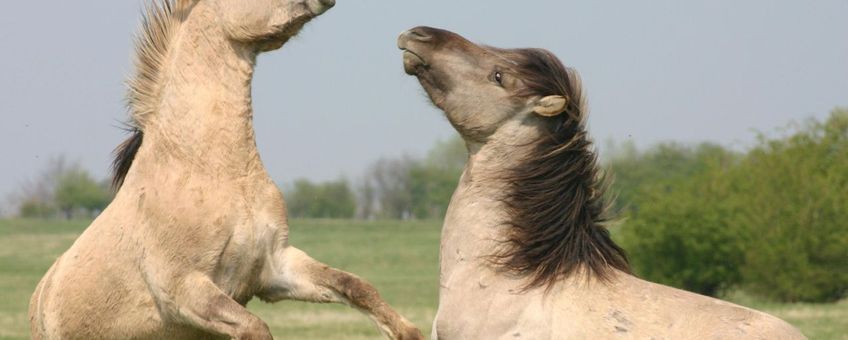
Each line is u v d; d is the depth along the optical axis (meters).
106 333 27.34
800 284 119.31
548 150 23.78
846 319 83.62
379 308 26.33
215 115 26.73
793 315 89.88
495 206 23.83
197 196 26.16
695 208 119.31
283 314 90.44
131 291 26.83
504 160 24.00
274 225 27.06
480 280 23.22
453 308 23.28
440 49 24.14
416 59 24.33
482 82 23.88
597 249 23.72
